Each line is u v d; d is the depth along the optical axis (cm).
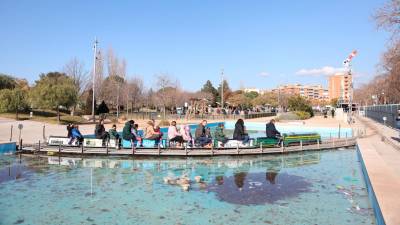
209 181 1305
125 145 1947
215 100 10669
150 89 8025
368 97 10756
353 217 898
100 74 6256
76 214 912
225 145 1983
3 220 865
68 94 4247
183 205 996
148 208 966
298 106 6544
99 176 1376
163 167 1577
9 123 3703
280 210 955
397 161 1472
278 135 2130
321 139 2548
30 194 1106
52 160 1720
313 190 1180
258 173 1467
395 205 779
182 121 4862
